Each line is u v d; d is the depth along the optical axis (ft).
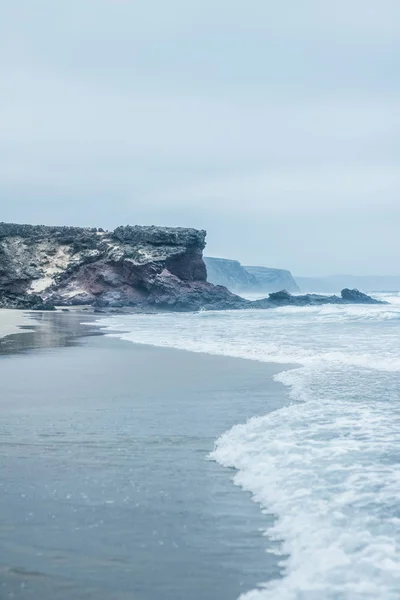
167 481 22.61
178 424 32.40
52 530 17.97
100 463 25.03
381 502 19.44
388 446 26.30
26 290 257.96
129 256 257.96
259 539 17.35
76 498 20.68
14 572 15.48
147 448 27.48
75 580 15.07
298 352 68.80
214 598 14.15
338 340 85.76
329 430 29.45
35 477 23.07
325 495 20.26
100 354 69.41
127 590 14.58
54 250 286.87
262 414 34.83
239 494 21.16
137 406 37.50
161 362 61.52
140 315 193.98
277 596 14.06
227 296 261.65
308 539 16.94
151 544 17.04
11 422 32.96
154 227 279.08
